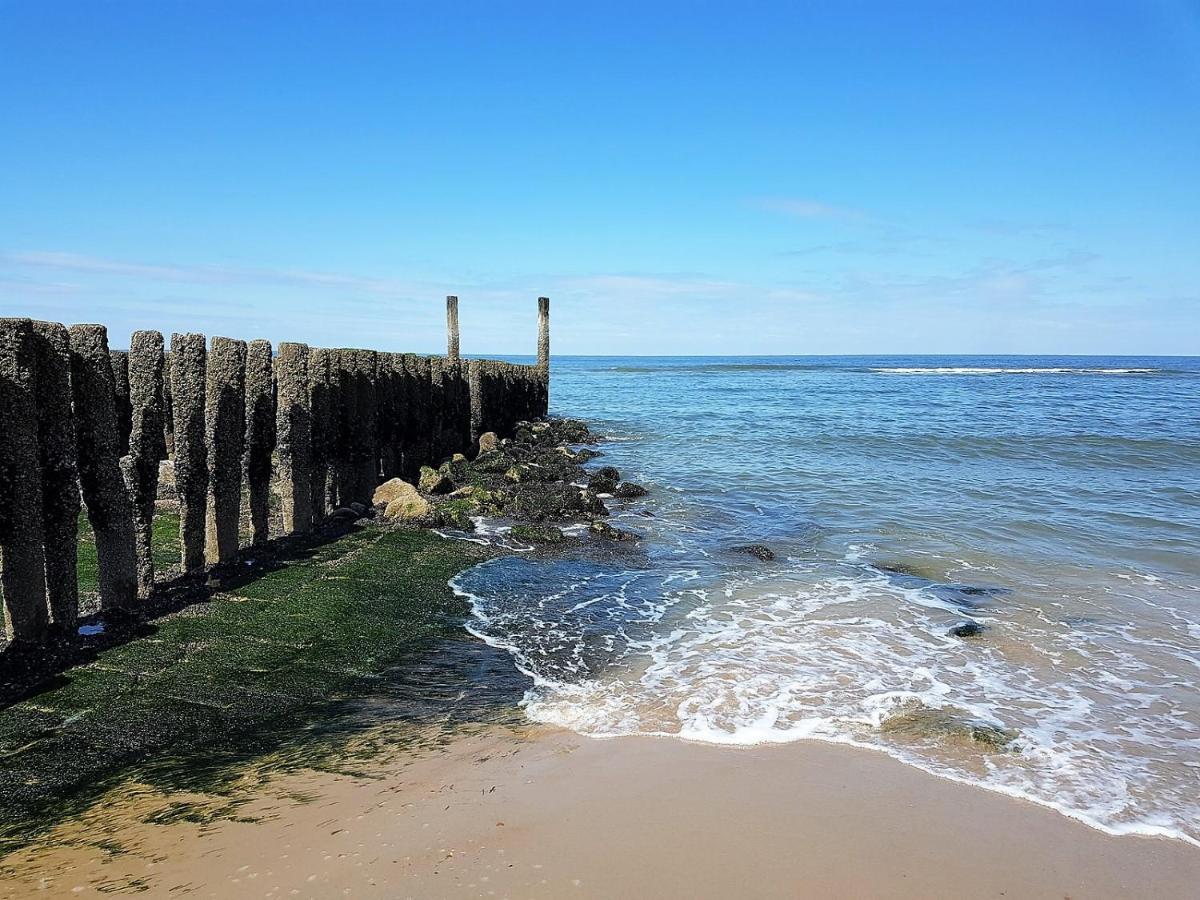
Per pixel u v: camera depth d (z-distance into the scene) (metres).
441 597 10.90
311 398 13.35
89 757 6.36
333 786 6.22
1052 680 8.73
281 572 10.91
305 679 8.05
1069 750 7.18
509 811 5.94
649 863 5.34
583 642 9.70
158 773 6.26
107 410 8.65
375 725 7.33
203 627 8.82
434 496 17.61
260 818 5.72
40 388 7.79
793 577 12.70
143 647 8.19
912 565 13.38
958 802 6.29
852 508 18.12
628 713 7.79
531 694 8.17
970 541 14.94
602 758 6.86
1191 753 7.16
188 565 10.30
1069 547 14.47
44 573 7.92
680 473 23.53
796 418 40.69
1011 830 5.93
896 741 7.30
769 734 7.40
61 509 8.03
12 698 7.04
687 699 8.13
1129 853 5.69
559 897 4.95
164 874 5.05
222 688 7.65
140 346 9.22
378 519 14.63
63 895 4.82
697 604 11.30
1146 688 8.55
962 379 82.69
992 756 7.05
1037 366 136.50
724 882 5.17
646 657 9.27
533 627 10.13
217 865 5.15
